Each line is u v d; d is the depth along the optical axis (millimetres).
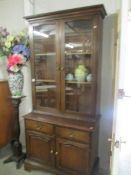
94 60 1828
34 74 2211
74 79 2043
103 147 2246
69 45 1978
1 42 2322
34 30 2115
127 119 1396
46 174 2189
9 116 2594
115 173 1086
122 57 978
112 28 1999
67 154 1976
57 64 2027
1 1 2627
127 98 1454
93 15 1745
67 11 1813
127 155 1376
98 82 1915
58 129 1968
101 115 2166
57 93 2094
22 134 2756
